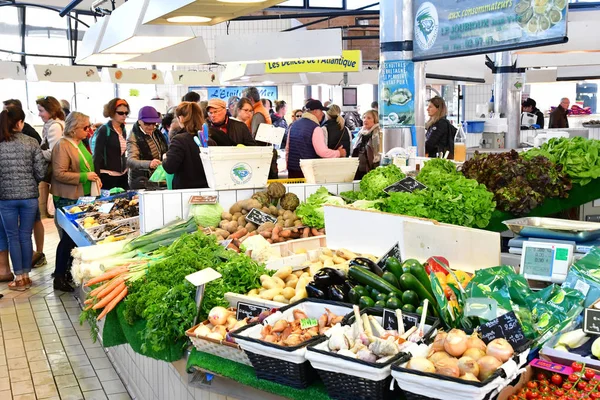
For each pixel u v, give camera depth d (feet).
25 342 19.16
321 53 24.30
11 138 23.52
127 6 16.22
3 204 23.93
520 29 16.65
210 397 10.62
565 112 43.80
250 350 8.77
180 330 10.62
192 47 24.21
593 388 7.57
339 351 8.15
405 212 15.03
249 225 16.08
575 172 17.11
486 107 37.11
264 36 24.52
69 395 15.60
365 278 10.15
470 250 11.47
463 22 18.67
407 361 7.73
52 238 34.88
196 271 11.99
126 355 15.98
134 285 12.37
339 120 27.50
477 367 7.32
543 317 9.07
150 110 25.04
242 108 24.66
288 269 12.13
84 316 12.78
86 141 30.91
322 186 17.49
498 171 16.60
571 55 29.96
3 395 15.55
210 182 16.93
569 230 11.35
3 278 25.66
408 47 21.66
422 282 9.94
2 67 38.86
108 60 22.41
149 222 16.24
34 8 49.52
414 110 22.45
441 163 17.79
